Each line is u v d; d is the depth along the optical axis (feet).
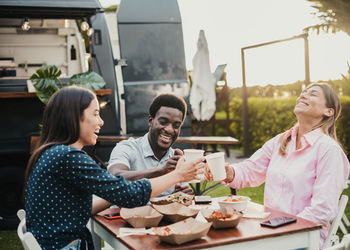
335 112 8.26
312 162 7.89
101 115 15.35
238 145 37.32
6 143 14.40
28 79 14.83
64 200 6.01
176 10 17.47
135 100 16.29
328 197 7.38
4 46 18.57
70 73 18.80
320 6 24.81
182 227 5.82
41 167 5.97
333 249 4.98
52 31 18.86
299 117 8.35
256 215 6.77
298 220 6.56
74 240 6.10
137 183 6.18
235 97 37.11
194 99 25.80
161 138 8.28
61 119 6.23
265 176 9.21
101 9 15.55
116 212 7.30
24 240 5.26
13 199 14.88
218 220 5.97
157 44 16.90
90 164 5.98
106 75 15.65
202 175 7.39
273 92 31.12
